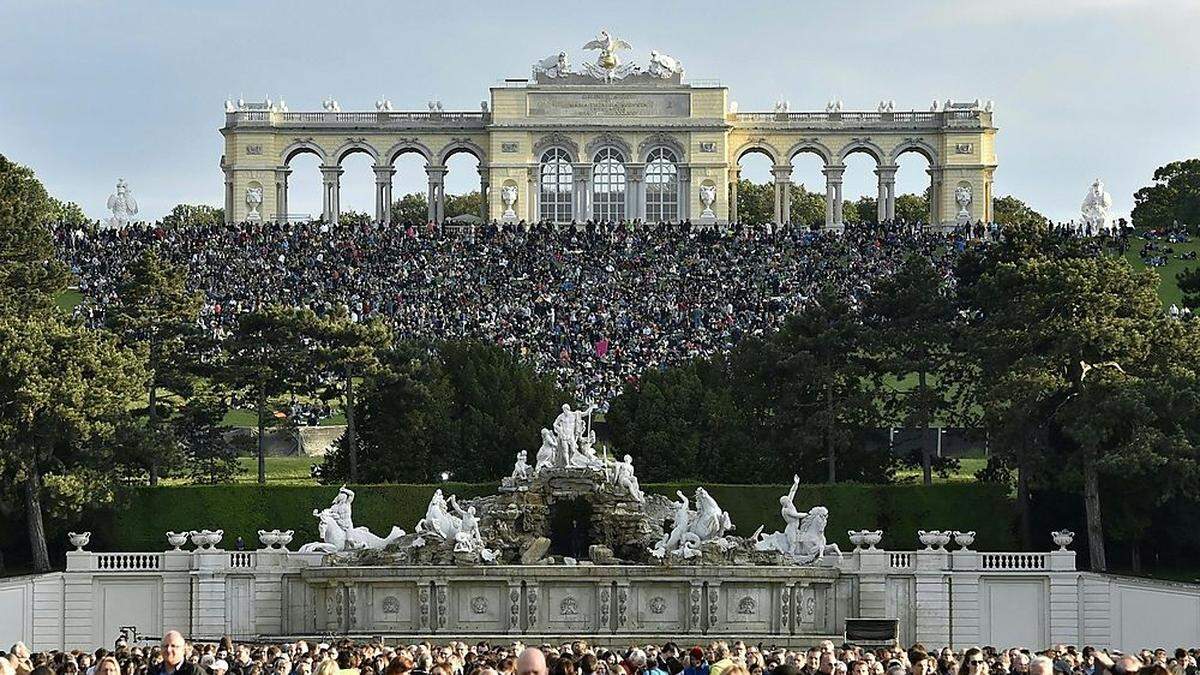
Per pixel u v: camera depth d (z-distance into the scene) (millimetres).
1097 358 152750
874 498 157000
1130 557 155750
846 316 169375
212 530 153875
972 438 167250
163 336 168500
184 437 168125
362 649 80812
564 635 137500
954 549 155250
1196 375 149750
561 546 147750
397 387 168625
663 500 154750
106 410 152375
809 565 141125
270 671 73125
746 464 167375
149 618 142250
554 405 174625
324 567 140750
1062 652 83750
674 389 171000
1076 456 149875
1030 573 141625
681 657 84188
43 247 194625
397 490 157250
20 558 154125
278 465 184375
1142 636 137875
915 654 68125
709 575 138500
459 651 83750
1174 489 145250
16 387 148000
